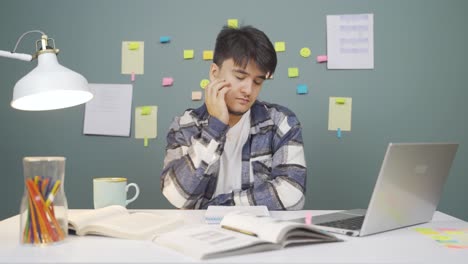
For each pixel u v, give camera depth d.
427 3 2.21
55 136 2.22
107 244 0.82
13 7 2.23
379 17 2.21
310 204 2.21
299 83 2.21
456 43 2.20
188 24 2.22
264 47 1.41
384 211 0.91
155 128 2.21
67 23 2.23
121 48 2.22
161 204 2.21
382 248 0.79
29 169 0.81
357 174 2.20
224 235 0.81
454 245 0.82
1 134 2.22
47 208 0.81
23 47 2.23
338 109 2.20
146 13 2.23
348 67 2.20
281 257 0.73
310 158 2.21
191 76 2.22
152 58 2.22
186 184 1.33
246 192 1.33
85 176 2.22
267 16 2.21
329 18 2.20
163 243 0.80
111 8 2.23
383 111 2.20
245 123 1.56
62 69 1.01
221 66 1.46
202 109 1.61
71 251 0.77
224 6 2.21
